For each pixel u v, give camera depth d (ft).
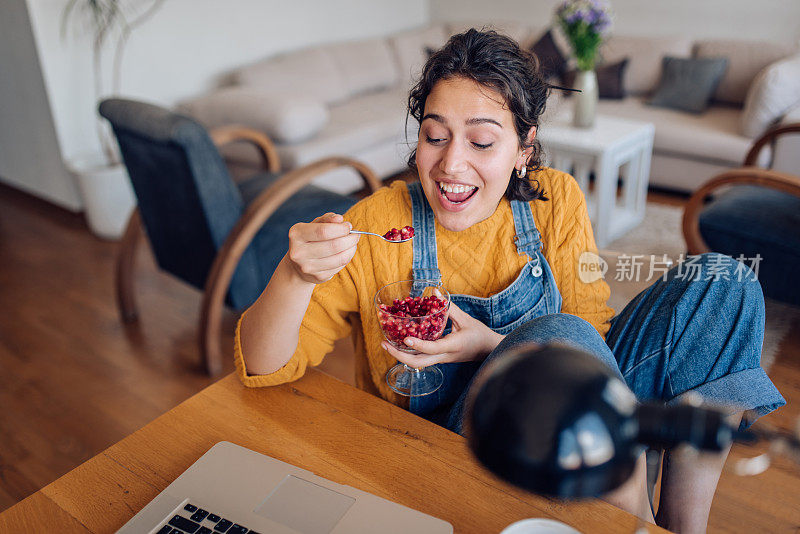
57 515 2.33
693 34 13.30
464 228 3.06
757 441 1.38
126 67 11.68
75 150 11.55
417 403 3.23
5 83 11.82
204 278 7.57
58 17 10.68
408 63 14.94
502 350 2.48
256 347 2.87
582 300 3.36
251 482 2.41
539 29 14.60
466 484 2.39
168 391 6.81
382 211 3.32
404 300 2.94
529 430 1.23
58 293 9.02
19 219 11.81
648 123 10.15
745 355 2.85
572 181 3.36
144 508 2.30
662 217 10.32
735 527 2.97
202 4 12.38
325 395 2.94
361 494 2.33
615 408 1.25
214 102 11.18
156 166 6.76
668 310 2.98
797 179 6.63
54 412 6.57
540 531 1.99
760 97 9.82
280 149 10.71
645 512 2.47
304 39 14.44
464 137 2.80
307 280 2.60
